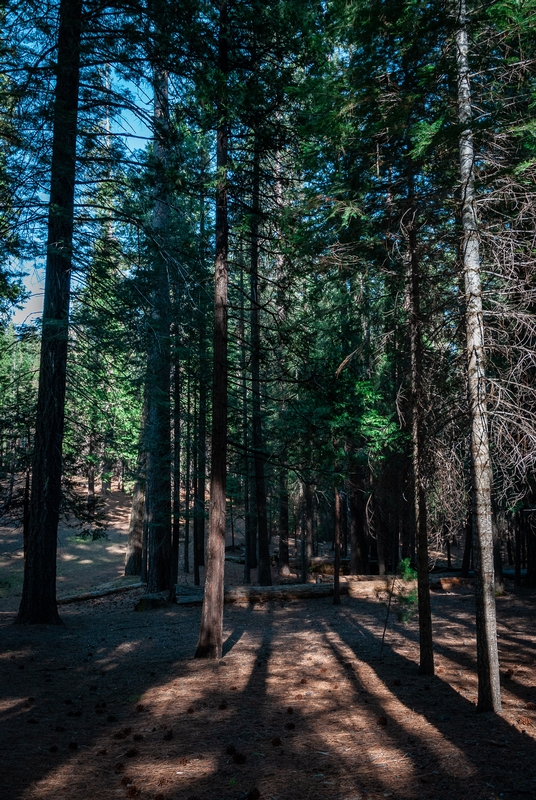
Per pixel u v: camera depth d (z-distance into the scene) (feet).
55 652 36.47
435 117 27.04
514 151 25.62
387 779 16.35
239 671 30.91
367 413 45.75
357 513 78.79
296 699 25.36
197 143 56.70
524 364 24.88
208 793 15.74
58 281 46.60
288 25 32.14
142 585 76.54
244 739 20.21
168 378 60.13
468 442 25.61
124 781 16.47
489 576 22.68
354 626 45.44
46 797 15.43
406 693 25.61
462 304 25.16
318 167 31.37
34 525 46.50
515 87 25.39
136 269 49.32
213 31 35.32
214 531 35.19
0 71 40.14
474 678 28.04
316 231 30.99
